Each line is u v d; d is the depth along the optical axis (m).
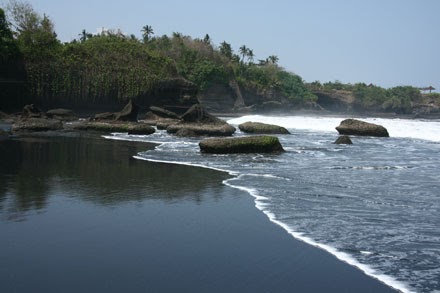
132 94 55.06
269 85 117.69
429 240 6.46
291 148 20.27
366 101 144.25
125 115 32.50
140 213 7.84
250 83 112.25
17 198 8.74
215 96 97.25
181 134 26.73
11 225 6.86
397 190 10.28
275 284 4.86
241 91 109.25
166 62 62.44
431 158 17.22
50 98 50.38
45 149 17.72
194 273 5.11
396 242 6.37
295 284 4.88
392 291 4.73
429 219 7.65
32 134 25.09
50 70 50.19
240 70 117.00
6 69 47.84
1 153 16.09
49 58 51.88
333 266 5.43
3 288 4.59
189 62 96.00
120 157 15.90
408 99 150.00
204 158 16.05
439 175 12.73
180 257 5.63
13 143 19.67
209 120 30.98
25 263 5.30
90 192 9.52
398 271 5.28
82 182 10.69
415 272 5.25
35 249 5.79
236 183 11.02
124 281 4.83
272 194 9.70
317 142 24.22
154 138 25.22
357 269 5.34
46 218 7.31
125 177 11.64
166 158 15.84
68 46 55.28
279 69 135.62
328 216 7.81
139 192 9.70
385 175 12.66
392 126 38.56
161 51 94.38
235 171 13.06
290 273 5.19
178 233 6.67
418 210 8.30
